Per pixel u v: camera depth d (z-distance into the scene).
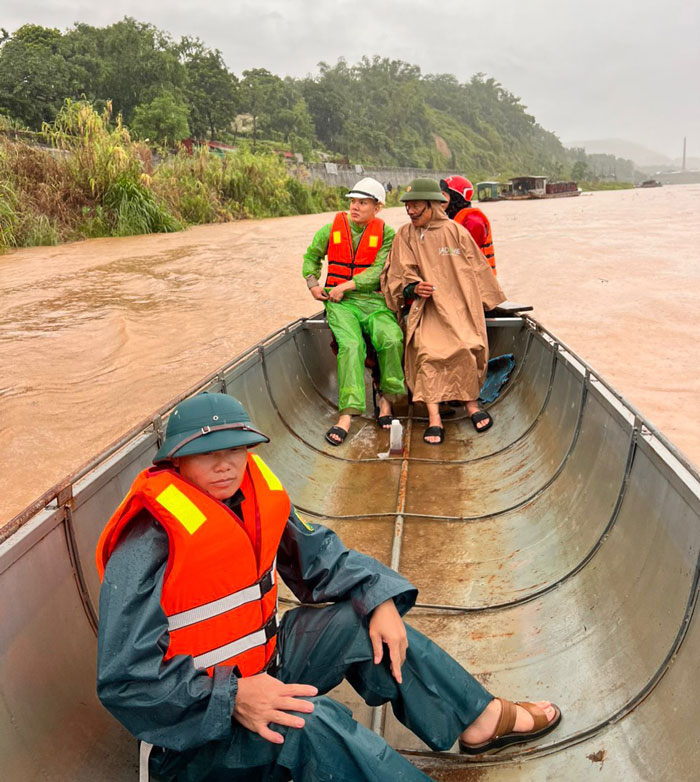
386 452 4.59
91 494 2.19
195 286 13.09
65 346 9.05
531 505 3.58
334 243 5.15
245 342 9.20
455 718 1.97
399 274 4.87
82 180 21.45
